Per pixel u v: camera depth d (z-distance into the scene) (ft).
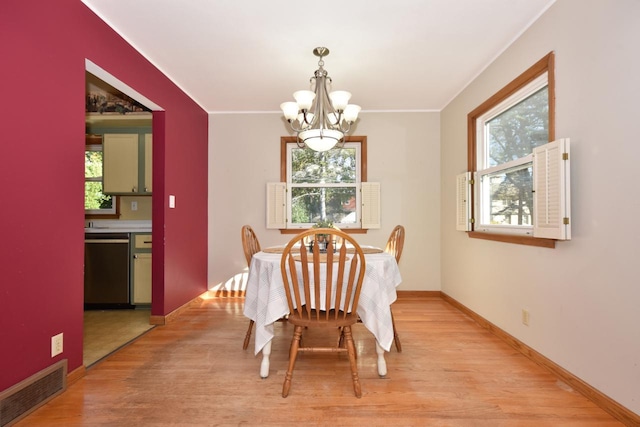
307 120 7.18
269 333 6.05
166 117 9.51
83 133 6.19
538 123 7.29
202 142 12.42
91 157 12.60
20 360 4.91
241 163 13.03
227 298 12.54
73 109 5.94
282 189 12.71
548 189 6.11
